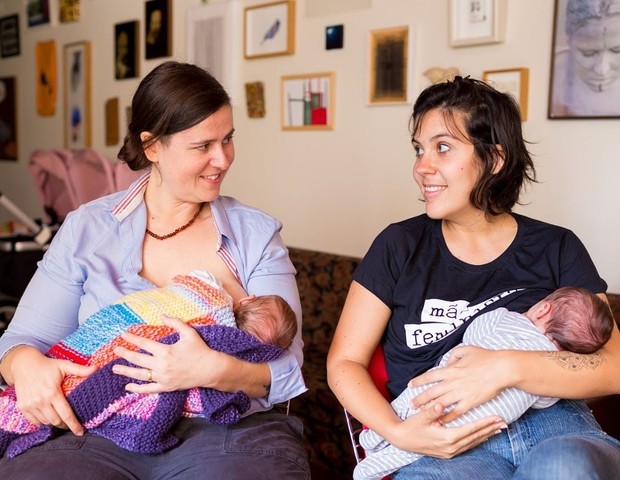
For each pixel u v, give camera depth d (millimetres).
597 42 2426
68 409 1414
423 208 3035
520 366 1424
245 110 3768
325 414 2537
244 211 1784
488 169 1603
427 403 1460
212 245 1720
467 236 1695
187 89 1535
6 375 1524
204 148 1574
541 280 1636
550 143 2621
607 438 1476
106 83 4699
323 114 3367
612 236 2494
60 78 5125
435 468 1456
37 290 1656
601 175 2496
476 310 1613
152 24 4234
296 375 1584
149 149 1621
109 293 1632
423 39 2961
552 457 1308
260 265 1729
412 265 1680
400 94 3037
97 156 3250
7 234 3414
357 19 3193
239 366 1472
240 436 1489
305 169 3521
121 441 1415
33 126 5480
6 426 1438
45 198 3750
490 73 2727
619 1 2355
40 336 1621
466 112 1588
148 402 1422
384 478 1580
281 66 3559
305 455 1533
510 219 1729
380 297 1672
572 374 1443
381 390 1692
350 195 3330
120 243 1670
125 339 1427
